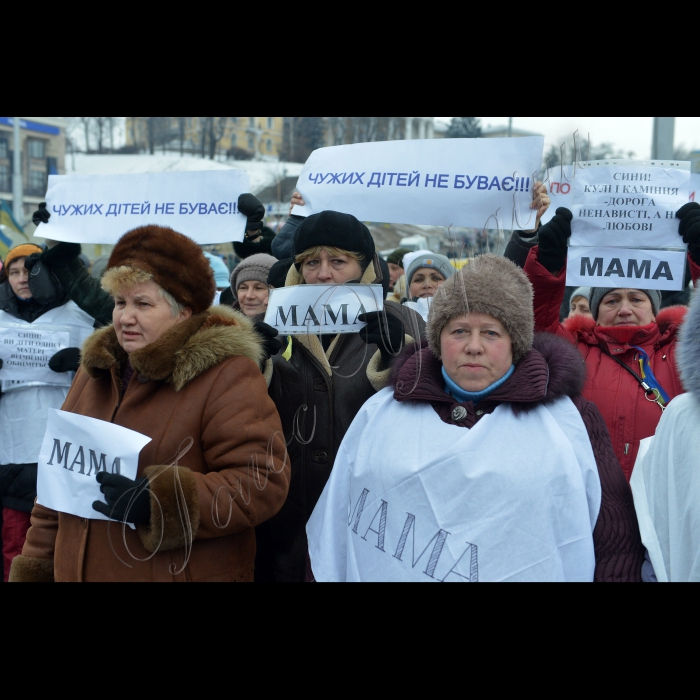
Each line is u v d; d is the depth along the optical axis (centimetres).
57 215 291
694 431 163
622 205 246
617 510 166
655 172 246
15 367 302
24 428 304
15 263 314
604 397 258
